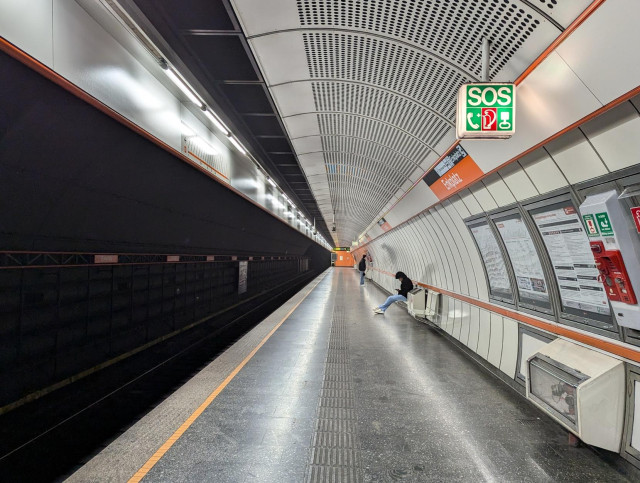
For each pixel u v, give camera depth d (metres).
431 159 5.55
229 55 5.06
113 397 5.09
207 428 3.31
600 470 2.67
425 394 4.20
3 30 2.78
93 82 3.94
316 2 3.20
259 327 8.25
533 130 3.09
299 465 2.72
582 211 2.73
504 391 4.31
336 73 4.34
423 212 7.79
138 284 7.45
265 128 7.91
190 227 8.96
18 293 4.50
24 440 3.88
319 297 14.84
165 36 4.09
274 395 4.13
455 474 2.62
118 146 4.81
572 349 3.21
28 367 4.66
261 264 20.64
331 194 13.83
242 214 11.94
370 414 3.66
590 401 2.63
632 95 2.18
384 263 18.47
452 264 6.84
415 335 7.46
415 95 4.28
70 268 5.46
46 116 3.55
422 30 3.19
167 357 7.61
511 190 3.97
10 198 3.85
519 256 4.21
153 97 5.35
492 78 3.21
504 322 4.70
